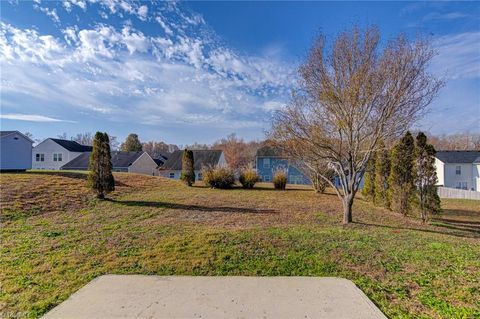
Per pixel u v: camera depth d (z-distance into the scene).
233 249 4.57
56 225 6.51
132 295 3.07
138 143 49.38
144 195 11.89
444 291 3.18
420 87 6.41
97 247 4.79
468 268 3.87
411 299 3.01
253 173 16.94
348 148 7.09
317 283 3.41
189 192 13.54
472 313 2.69
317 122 7.09
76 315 2.66
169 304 2.87
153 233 5.68
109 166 10.52
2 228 6.18
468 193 21.06
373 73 6.43
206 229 6.04
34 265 3.99
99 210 8.50
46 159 35.09
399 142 8.87
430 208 8.29
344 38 6.63
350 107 6.66
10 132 20.52
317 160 8.08
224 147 46.34
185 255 4.35
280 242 4.93
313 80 6.97
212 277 3.58
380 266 3.96
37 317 2.66
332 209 9.71
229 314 2.68
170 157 35.97
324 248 4.68
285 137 7.52
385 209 10.38
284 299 2.99
